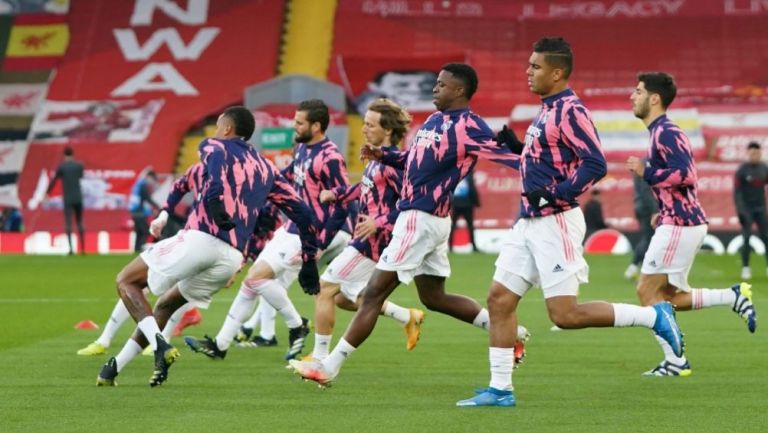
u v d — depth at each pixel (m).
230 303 54.19
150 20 133.62
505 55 128.75
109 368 29.53
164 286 29.19
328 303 32.62
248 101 88.69
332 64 127.81
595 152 25.23
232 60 129.12
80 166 93.38
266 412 25.72
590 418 24.97
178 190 33.25
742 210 68.19
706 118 116.88
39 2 135.88
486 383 30.38
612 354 36.31
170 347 28.72
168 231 90.56
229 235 29.34
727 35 129.12
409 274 28.39
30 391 28.73
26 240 101.75
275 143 68.56
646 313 27.09
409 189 28.77
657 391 28.84
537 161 26.12
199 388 29.33
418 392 28.77
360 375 31.88
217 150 29.28
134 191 105.06
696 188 33.25
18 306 52.50
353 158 116.56
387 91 124.38
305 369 28.22
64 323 45.56
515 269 26.45
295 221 30.28
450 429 23.66
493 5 133.50
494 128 118.56
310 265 30.39
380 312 30.16
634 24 130.75
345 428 23.77
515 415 25.33
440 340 40.16
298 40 130.88
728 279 67.44
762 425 24.17
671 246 33.09
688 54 127.81
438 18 132.62
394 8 133.62
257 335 40.97
